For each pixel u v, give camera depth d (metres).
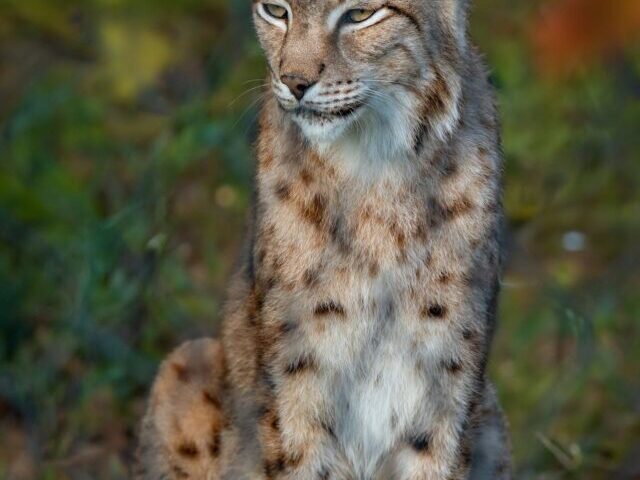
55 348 12.30
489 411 9.40
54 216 13.70
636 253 14.14
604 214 14.62
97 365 12.00
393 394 8.68
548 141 14.84
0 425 12.23
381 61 8.26
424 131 8.40
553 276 13.54
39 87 15.55
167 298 12.41
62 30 16.31
